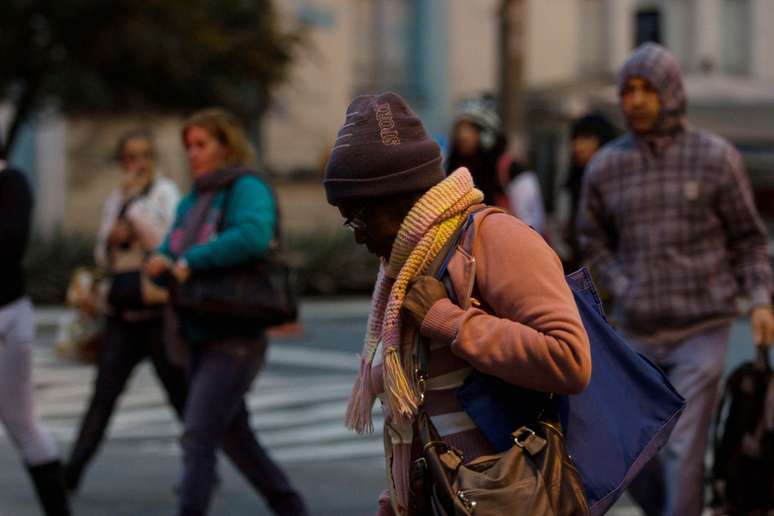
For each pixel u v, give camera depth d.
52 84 39.19
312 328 29.77
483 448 5.71
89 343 18.69
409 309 5.66
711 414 10.08
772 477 9.91
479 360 5.52
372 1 53.62
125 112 48.22
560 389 5.51
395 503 6.08
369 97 5.91
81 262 34.91
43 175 48.72
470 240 5.73
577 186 16.61
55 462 10.95
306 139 51.28
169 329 11.26
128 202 13.47
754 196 36.50
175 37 37.19
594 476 5.75
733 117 38.41
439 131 54.19
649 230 10.16
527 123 47.88
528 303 5.54
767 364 10.05
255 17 40.66
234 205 10.75
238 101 43.66
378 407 19.17
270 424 18.20
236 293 10.49
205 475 10.42
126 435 17.36
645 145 10.27
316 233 38.94
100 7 36.47
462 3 54.47
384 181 5.74
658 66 10.12
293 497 11.21
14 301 10.51
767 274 10.17
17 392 10.66
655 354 10.19
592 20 57.00
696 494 10.02
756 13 56.75
